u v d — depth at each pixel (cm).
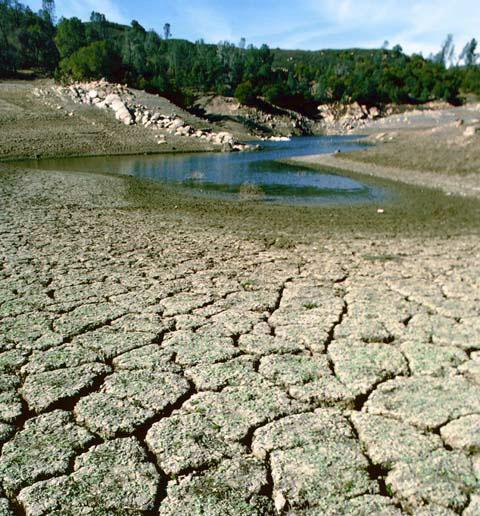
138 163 3067
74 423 380
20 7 10562
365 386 430
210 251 927
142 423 379
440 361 472
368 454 344
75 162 3070
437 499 300
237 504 299
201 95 7912
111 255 863
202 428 372
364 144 4722
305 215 1430
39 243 935
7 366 461
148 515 292
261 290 686
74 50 7794
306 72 11375
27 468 329
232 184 2142
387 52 17150
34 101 4697
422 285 708
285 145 4747
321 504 299
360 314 592
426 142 2780
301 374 449
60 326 549
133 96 5503
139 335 529
